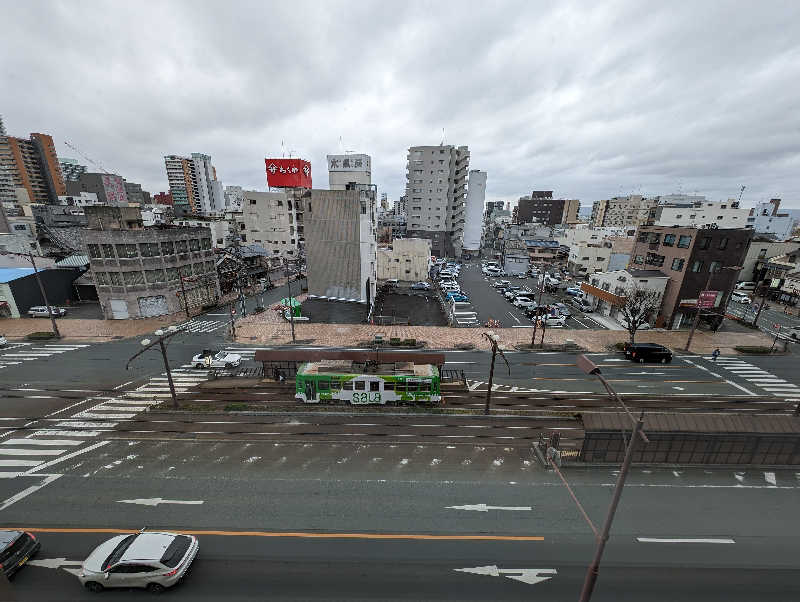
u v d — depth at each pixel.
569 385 30.22
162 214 97.56
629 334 43.03
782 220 110.12
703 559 14.01
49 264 52.72
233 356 33.22
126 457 19.94
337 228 48.81
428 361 27.03
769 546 14.70
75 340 38.53
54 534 14.68
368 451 20.84
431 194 100.81
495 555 14.02
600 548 10.21
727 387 30.00
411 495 17.25
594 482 18.44
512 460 20.22
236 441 21.62
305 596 12.26
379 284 69.62
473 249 117.75
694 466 19.61
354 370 26.34
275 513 15.94
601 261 78.25
